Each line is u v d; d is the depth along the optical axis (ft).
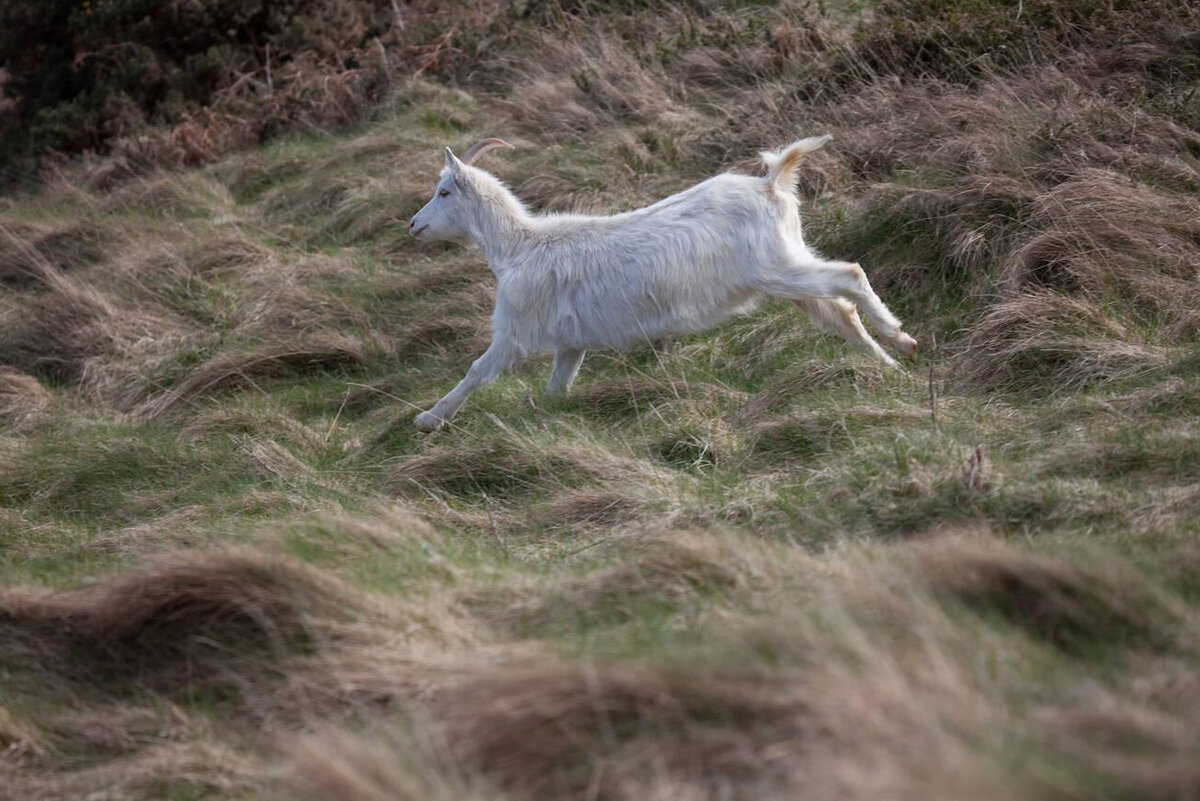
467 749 20.93
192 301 65.05
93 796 24.07
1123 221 44.73
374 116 90.89
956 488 30.48
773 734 19.54
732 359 47.21
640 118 72.74
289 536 31.14
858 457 34.06
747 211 43.14
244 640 27.48
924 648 20.83
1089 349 38.96
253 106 97.76
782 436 38.24
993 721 18.48
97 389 58.44
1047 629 22.79
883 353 44.29
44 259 75.20
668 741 20.06
